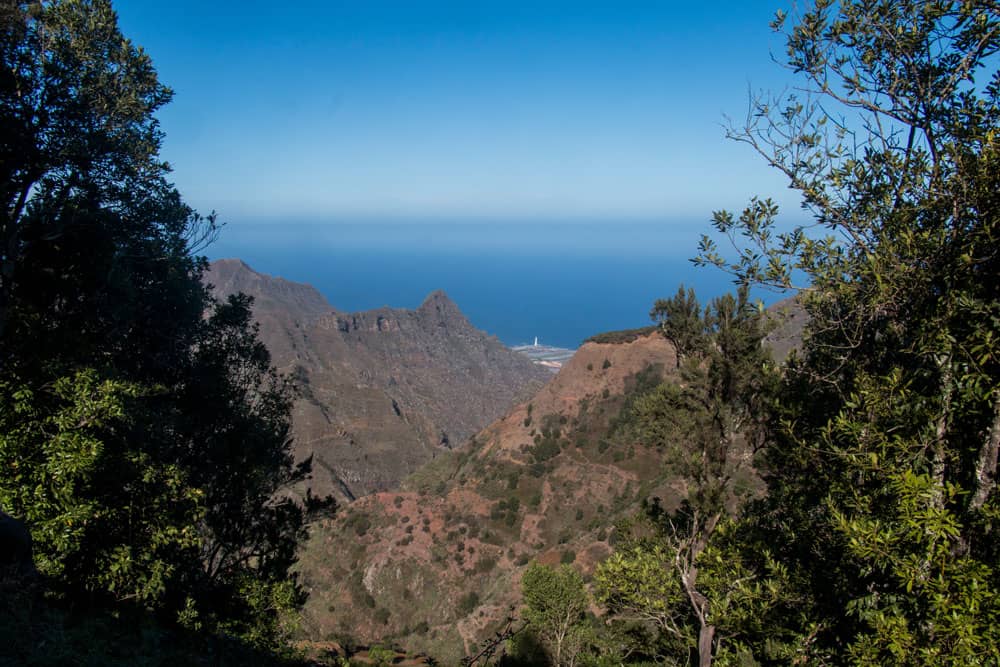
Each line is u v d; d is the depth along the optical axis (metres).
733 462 15.16
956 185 5.76
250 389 23.78
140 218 19.05
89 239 16.75
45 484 10.46
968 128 5.97
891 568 6.48
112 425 12.30
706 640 13.35
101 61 16.34
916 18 6.37
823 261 6.93
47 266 16.19
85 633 8.98
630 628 18.70
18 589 9.05
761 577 11.28
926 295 6.07
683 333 15.91
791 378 9.16
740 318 13.88
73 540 10.39
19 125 13.94
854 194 6.86
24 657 7.54
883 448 6.14
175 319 21.38
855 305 6.59
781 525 10.17
